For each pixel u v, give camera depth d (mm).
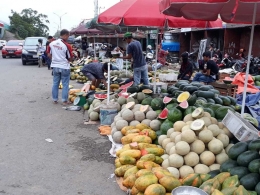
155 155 4508
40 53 20969
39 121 7367
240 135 4414
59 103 9344
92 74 9383
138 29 11289
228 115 4777
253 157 3703
